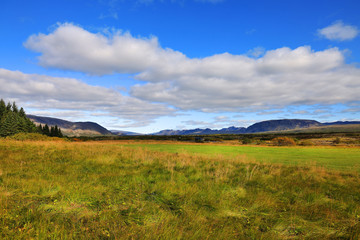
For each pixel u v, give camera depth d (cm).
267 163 1441
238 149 3095
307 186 852
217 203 583
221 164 1303
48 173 899
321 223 498
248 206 582
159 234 382
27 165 1084
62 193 597
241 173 1060
